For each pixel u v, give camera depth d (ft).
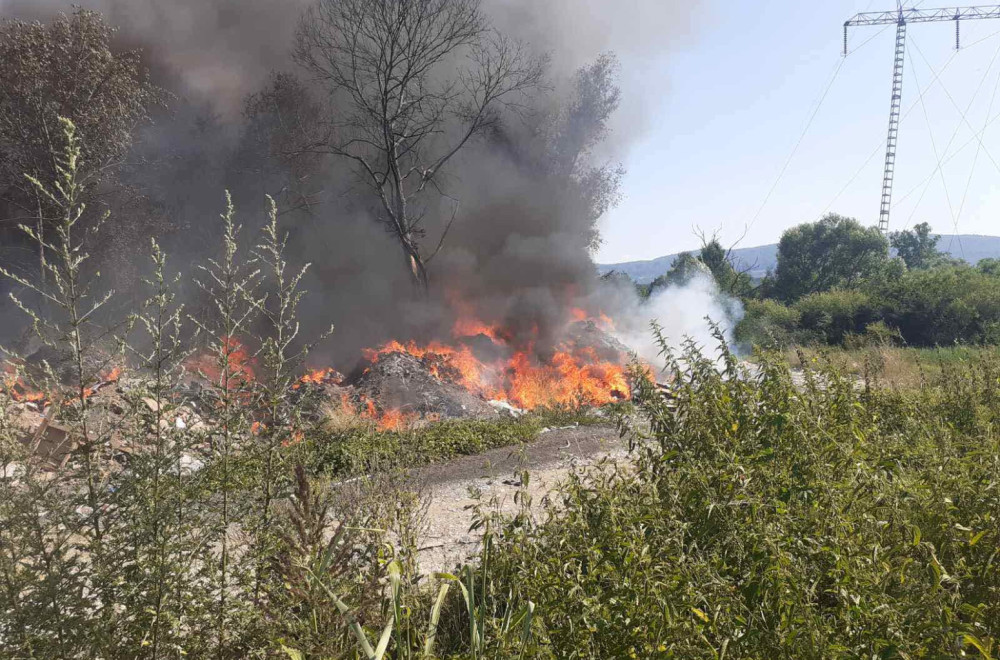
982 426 22.13
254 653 9.02
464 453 37.45
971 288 122.93
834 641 8.87
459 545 19.47
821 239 258.16
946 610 8.86
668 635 8.86
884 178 333.83
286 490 10.14
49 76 69.15
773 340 19.90
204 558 9.39
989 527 11.53
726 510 11.62
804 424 14.80
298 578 9.11
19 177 64.64
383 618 10.51
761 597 10.08
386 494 13.71
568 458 32.99
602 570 10.32
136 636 8.64
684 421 15.39
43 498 8.63
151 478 9.14
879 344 57.93
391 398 60.75
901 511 11.69
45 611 8.19
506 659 9.30
